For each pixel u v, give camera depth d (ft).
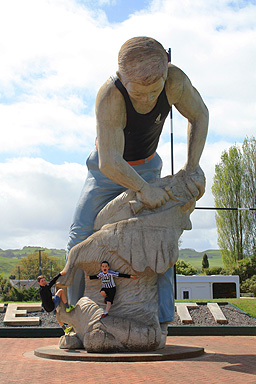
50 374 16.39
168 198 24.16
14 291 78.33
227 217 140.05
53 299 23.79
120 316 22.82
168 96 24.16
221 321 40.47
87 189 26.73
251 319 41.47
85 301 23.52
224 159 142.61
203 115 25.67
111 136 23.31
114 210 24.80
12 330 35.70
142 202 23.76
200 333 38.50
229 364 19.51
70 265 24.13
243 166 140.56
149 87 21.38
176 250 23.70
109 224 24.08
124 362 19.58
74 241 26.17
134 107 23.31
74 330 24.06
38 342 32.07
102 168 23.48
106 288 22.93
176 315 41.47
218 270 166.71
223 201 141.18
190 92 24.79
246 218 138.51
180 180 24.82
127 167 23.32
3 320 37.83
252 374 16.76
